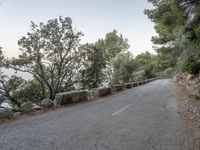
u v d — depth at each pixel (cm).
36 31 2472
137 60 4353
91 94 1653
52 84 2627
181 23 1324
